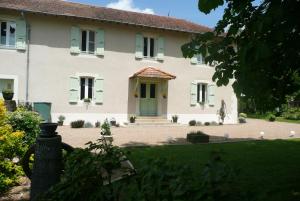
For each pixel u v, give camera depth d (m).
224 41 4.67
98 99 19.67
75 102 19.12
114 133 16.00
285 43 3.89
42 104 17.28
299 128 20.94
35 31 18.22
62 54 18.86
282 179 6.95
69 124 18.95
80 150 2.54
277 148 11.64
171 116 21.78
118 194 2.04
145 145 12.12
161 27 20.66
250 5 4.36
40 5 18.80
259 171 7.73
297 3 3.52
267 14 3.56
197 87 22.86
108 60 20.00
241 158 9.49
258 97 4.40
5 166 6.30
